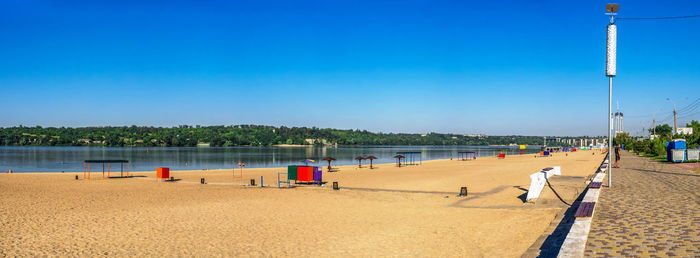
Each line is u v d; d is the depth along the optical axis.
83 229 14.28
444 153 157.88
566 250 7.86
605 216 11.68
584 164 51.81
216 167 65.69
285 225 14.58
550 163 59.28
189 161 84.25
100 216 16.86
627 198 15.11
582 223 10.34
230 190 27.17
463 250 10.45
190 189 28.17
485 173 40.06
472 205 18.03
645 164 38.69
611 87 18.58
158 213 17.50
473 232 12.36
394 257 10.15
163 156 108.50
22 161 82.19
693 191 16.56
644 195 15.80
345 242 11.84
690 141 65.31
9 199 22.58
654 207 12.89
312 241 12.07
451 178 34.31
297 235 12.91
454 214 15.84
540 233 11.55
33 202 21.31
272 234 13.12
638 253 7.83
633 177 24.12
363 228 13.75
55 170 57.91
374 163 77.44
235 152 146.00
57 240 12.74
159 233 13.53
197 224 14.97
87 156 106.12
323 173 45.78
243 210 18.16
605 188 18.52
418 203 19.59
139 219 16.09
